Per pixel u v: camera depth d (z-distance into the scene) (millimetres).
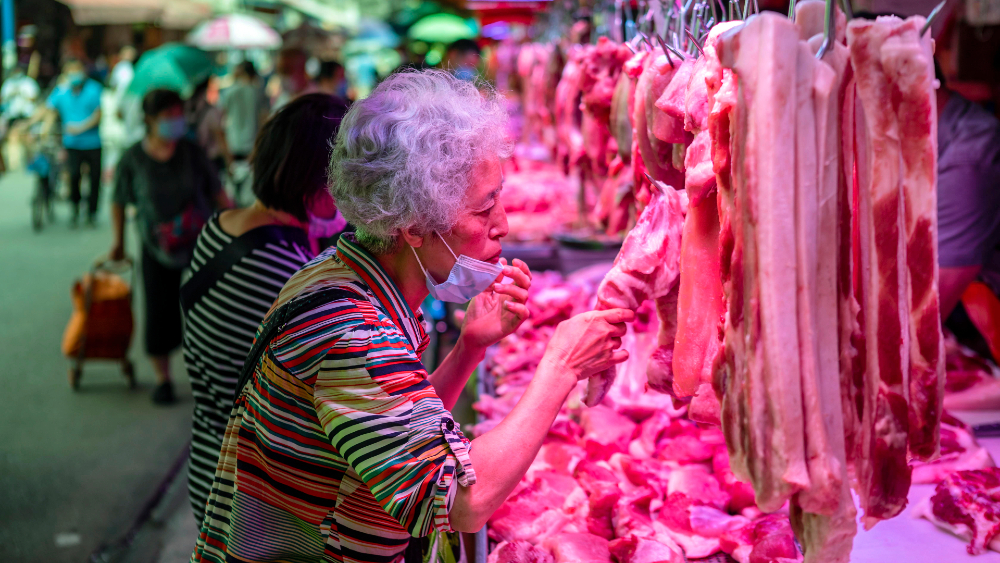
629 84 2105
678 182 1819
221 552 1414
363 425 1174
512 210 5059
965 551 1597
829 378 1133
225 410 1905
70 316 6969
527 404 1271
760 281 1082
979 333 3344
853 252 1207
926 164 1099
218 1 18312
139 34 17719
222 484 1414
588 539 1700
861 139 1142
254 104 10203
